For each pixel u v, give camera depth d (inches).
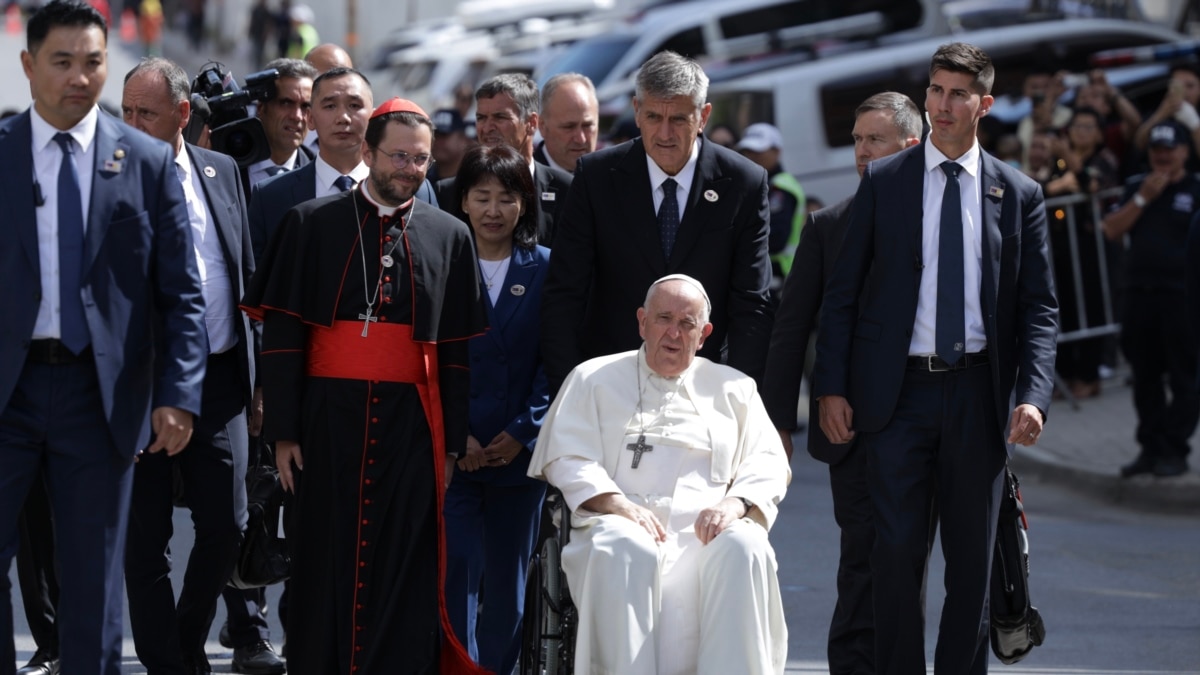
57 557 807.7
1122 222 1739.7
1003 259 897.5
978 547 892.0
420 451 874.8
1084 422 2031.3
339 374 865.5
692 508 887.1
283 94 1155.9
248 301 872.3
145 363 819.4
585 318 985.5
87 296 795.4
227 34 6294.3
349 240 870.4
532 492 991.0
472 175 989.2
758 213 970.7
